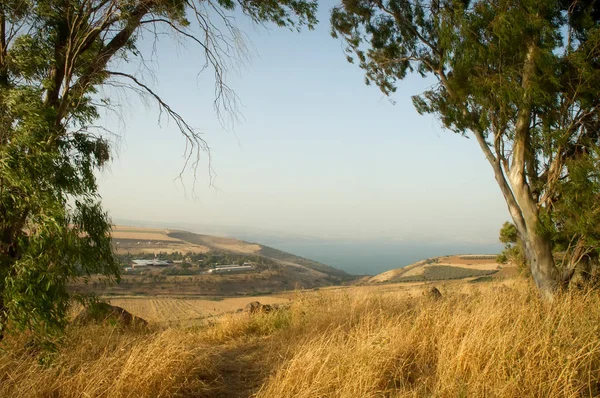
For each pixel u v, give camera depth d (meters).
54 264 4.74
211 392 4.41
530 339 4.37
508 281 8.58
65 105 5.71
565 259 9.18
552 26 8.41
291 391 3.90
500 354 4.06
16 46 5.56
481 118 8.91
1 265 4.67
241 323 8.07
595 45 8.27
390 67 12.25
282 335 6.89
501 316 5.18
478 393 3.64
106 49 6.26
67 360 4.48
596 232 8.02
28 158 4.60
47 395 3.87
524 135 8.95
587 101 8.20
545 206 8.98
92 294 5.48
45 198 4.66
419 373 4.34
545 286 8.40
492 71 8.93
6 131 4.78
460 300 7.00
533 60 8.26
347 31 12.03
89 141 5.96
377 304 7.76
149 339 5.52
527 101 8.38
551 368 3.79
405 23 11.12
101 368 4.19
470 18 8.57
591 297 6.39
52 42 5.95
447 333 4.94
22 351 4.86
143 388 3.95
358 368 4.08
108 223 5.62
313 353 4.54
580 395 3.57
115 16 6.20
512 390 3.54
